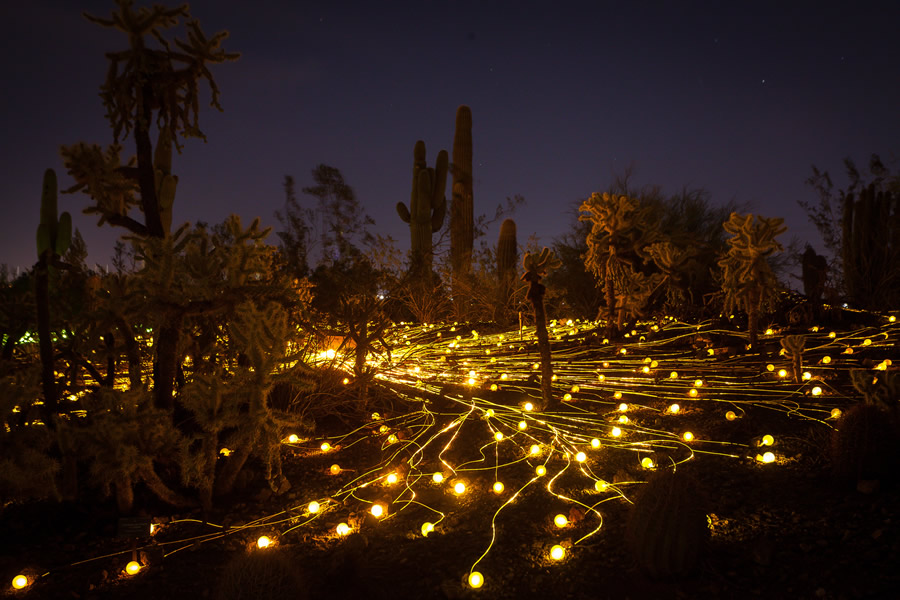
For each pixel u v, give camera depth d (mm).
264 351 4195
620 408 6156
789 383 6629
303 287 6473
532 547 3793
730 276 8312
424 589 3459
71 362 5238
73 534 4141
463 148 14719
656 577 3383
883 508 3766
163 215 5898
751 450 4902
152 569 3717
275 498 4629
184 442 4199
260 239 4582
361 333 6559
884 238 11539
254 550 3250
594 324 11305
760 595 3211
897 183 12156
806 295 11305
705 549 3514
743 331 9352
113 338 5043
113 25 4273
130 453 3896
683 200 14062
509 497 4473
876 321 9680
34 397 4070
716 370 7504
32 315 5027
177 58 4434
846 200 12008
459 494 4578
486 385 7449
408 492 4668
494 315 12047
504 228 13523
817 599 3125
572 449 5258
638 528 3428
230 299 4367
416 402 6871
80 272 4840
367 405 6789
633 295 9422
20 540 4059
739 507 4051
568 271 13484
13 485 3738
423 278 11266
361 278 7348
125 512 4266
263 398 4230
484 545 3844
